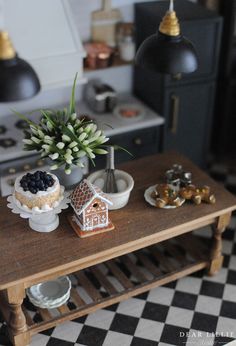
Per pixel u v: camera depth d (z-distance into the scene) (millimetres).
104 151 319
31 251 298
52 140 311
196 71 410
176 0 424
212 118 462
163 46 287
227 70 435
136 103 436
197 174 355
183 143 438
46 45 376
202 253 366
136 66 434
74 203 305
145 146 423
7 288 291
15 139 390
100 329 331
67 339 326
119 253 312
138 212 324
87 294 351
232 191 443
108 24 416
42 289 333
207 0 426
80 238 306
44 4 375
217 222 340
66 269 302
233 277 366
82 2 407
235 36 426
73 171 323
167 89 407
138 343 324
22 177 306
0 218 319
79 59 384
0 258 294
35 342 324
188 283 361
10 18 367
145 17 402
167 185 333
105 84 428
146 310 343
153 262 375
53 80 384
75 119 317
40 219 306
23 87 261
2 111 415
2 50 259
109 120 412
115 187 325
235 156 472
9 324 315
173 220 319
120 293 340
